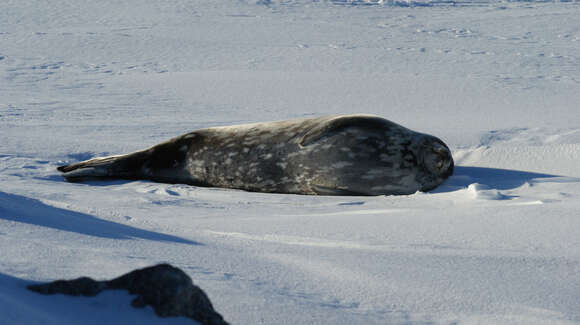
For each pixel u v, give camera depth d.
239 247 12.56
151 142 33.78
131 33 104.44
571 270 11.16
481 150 28.78
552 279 10.61
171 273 6.30
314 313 8.12
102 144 32.62
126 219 16.25
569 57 84.06
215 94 55.91
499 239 13.74
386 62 78.75
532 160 26.91
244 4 146.12
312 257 11.71
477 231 14.52
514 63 78.75
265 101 52.53
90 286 6.33
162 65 76.69
